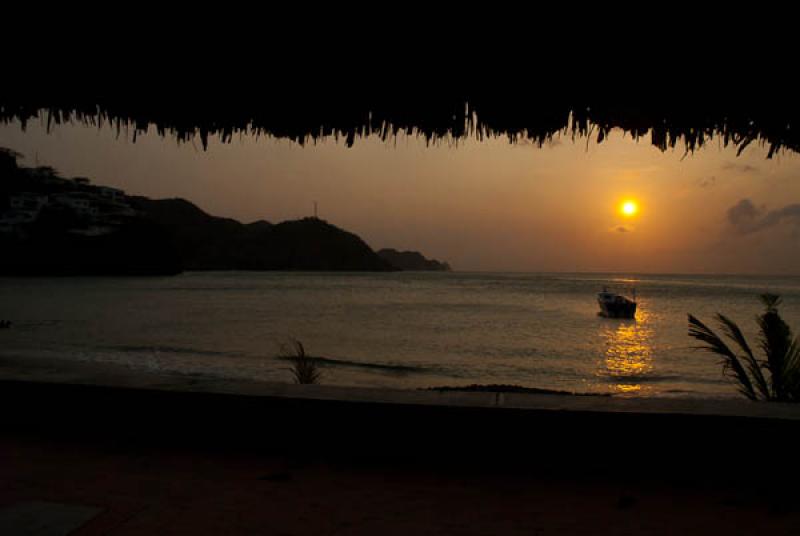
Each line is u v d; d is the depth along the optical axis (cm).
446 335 3600
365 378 2162
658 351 2920
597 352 2905
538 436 343
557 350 2970
